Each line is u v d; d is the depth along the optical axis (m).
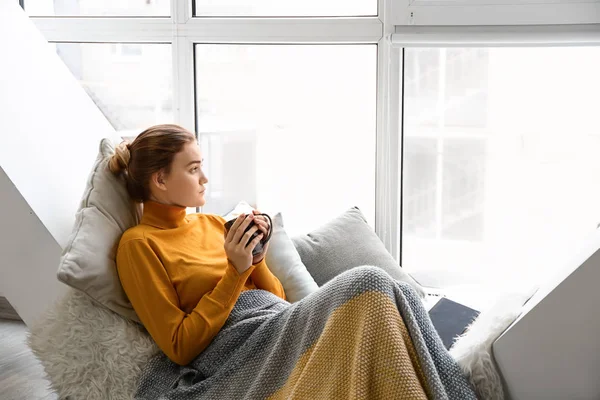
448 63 2.62
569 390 1.64
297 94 2.77
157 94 2.87
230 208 2.89
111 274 1.92
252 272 2.10
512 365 1.67
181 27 2.76
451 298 2.36
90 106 2.63
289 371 1.71
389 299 1.61
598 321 1.59
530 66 2.56
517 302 1.86
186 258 1.97
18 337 2.89
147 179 2.01
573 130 2.55
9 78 2.29
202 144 2.88
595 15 2.45
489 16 2.52
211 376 1.82
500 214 2.66
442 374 1.62
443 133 2.66
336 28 2.65
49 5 2.89
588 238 1.94
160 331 1.85
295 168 2.81
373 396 1.54
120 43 2.86
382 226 2.73
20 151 2.13
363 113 2.72
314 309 1.69
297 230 2.84
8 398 2.33
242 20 2.72
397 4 2.58
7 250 2.11
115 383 1.87
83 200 2.01
